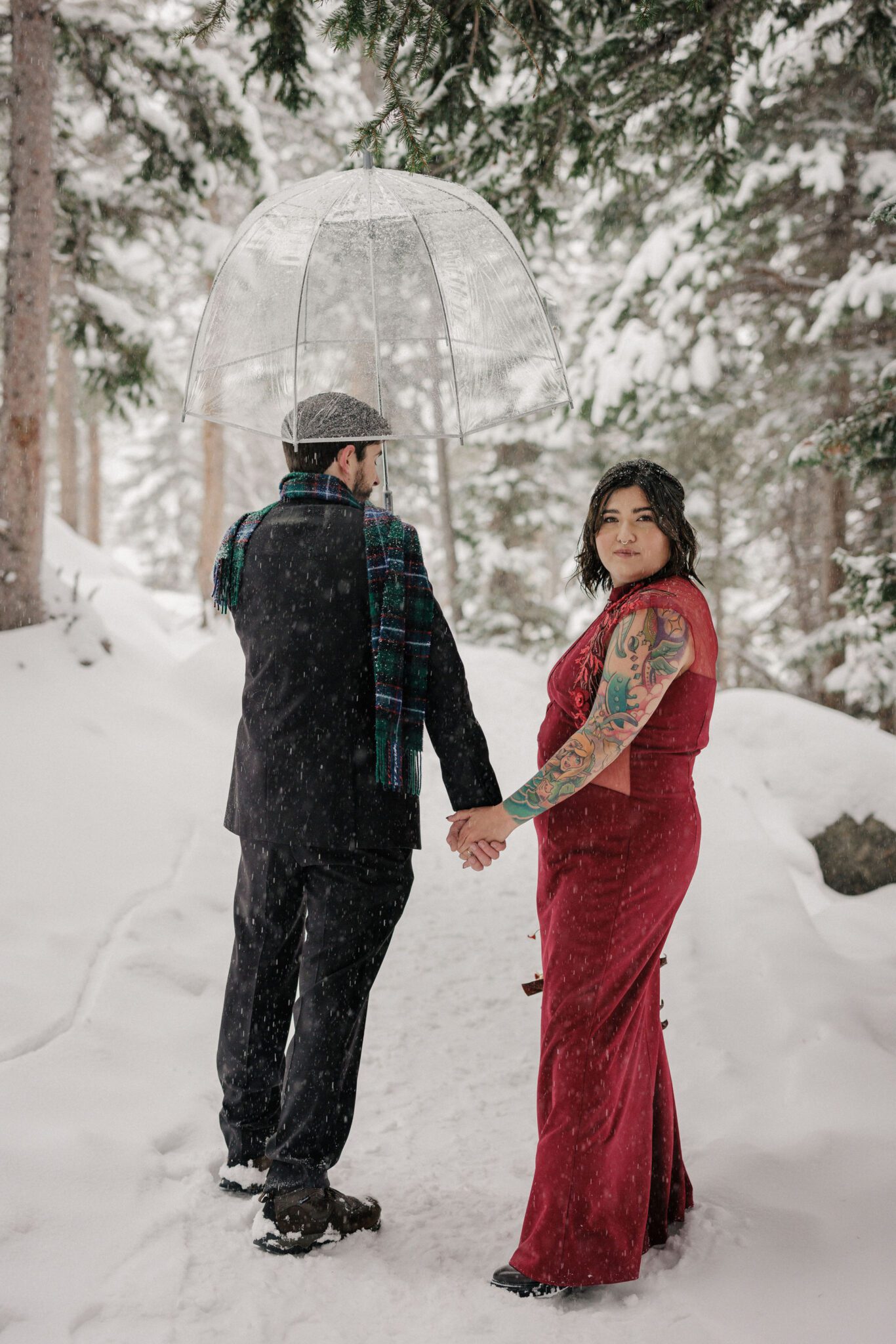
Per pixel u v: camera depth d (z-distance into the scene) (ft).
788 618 45.47
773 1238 7.77
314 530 8.13
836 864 19.65
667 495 7.48
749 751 21.48
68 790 18.02
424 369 8.75
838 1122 9.59
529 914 16.90
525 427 46.88
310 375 8.64
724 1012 12.19
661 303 31.24
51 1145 8.60
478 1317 6.84
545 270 48.01
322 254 8.80
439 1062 11.55
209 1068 10.79
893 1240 7.72
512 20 15.20
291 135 49.37
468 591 49.39
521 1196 8.60
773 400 37.60
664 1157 7.66
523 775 23.36
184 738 22.85
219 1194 8.38
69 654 24.22
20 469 24.17
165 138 27.25
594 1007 7.21
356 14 11.82
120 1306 6.83
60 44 25.90
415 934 15.92
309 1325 6.74
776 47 26.66
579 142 17.83
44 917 13.61
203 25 11.50
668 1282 7.26
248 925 8.35
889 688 29.07
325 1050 7.79
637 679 7.03
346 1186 8.73
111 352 29.94
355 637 7.98
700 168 19.10
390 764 7.85
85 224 28.37
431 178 9.57
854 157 32.17
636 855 7.27
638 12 14.87
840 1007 11.96
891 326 32.37
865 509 36.68
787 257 36.40
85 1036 10.82
